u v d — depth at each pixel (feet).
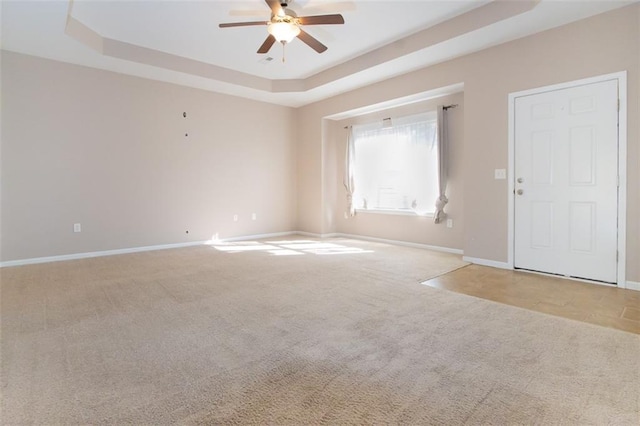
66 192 14.61
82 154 14.94
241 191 20.26
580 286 10.51
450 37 12.20
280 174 22.09
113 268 13.07
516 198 12.49
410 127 17.60
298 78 18.79
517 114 12.30
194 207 18.40
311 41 11.37
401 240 18.35
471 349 6.53
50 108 14.11
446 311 8.52
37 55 13.66
